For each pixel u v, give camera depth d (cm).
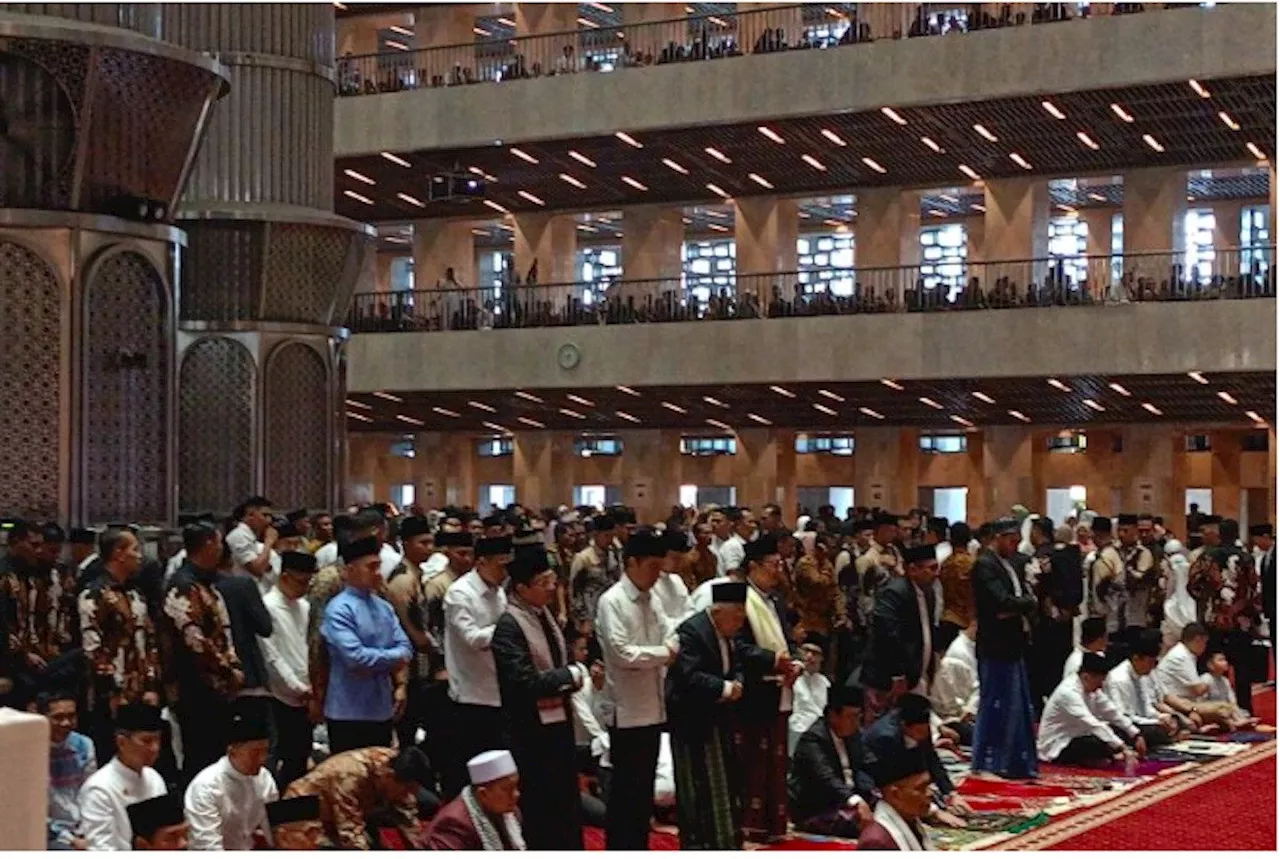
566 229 3738
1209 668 1580
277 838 752
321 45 1792
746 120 2933
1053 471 3675
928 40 2781
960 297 2850
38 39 1139
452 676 917
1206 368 2669
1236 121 2794
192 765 937
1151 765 1344
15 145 1166
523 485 3872
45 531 991
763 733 992
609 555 1466
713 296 3077
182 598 927
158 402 1227
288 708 1003
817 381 2966
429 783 977
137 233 1211
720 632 905
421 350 3259
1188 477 3656
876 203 3369
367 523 928
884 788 786
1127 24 2634
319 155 1783
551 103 3084
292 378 1719
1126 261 3125
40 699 891
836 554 1645
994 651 1266
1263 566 1742
